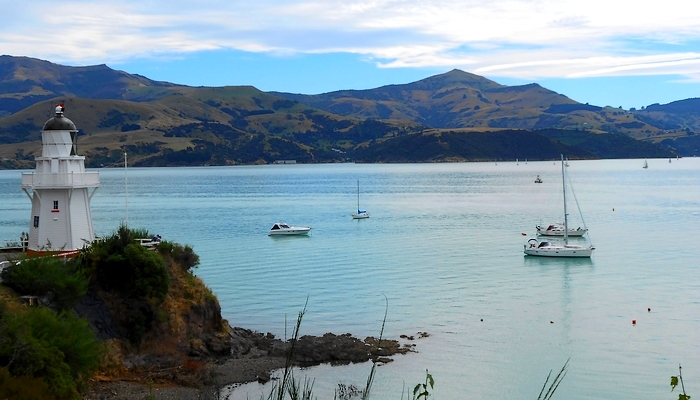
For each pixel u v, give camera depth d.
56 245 52.44
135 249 48.16
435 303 66.75
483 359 50.62
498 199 197.88
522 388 45.41
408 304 66.31
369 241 110.81
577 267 86.75
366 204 183.62
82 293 44.09
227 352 50.03
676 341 54.69
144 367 45.22
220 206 179.12
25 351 33.47
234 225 134.00
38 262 43.38
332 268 85.38
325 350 51.25
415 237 115.69
